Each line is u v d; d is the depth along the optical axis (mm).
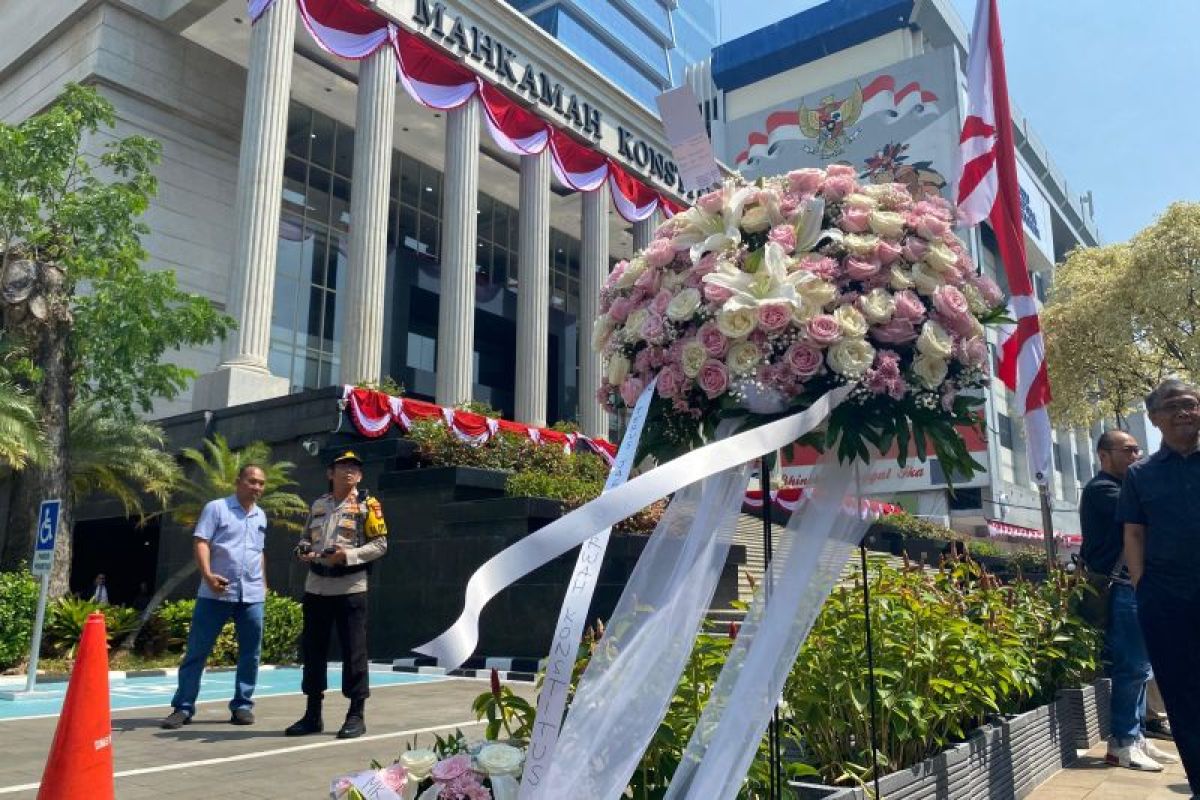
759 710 2533
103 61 24609
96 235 15633
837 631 4105
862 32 56312
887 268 2717
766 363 2584
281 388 19406
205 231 26703
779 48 57750
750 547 16656
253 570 6727
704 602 2572
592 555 2199
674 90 2959
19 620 11141
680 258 2893
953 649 4418
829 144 54469
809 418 2449
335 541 6000
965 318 2676
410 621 13562
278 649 12742
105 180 24000
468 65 25969
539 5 64312
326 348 29891
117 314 15055
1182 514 3955
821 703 3844
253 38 21094
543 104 28562
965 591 6328
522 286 27656
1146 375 27125
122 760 5105
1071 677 6445
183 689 6457
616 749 2344
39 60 27297
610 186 31109
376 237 22141
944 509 26906
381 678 10758
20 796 4254
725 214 2816
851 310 2572
